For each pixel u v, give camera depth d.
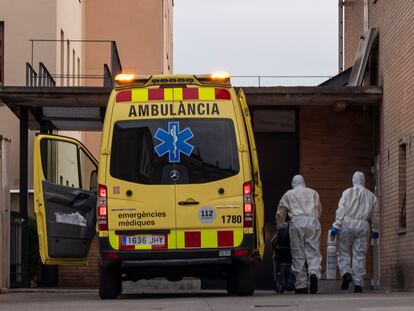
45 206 22.19
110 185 20.05
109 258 19.95
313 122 34.44
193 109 20.19
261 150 34.44
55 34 43.00
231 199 19.95
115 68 41.22
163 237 19.91
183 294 25.22
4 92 31.69
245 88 31.94
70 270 34.50
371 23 34.81
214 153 20.06
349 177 34.31
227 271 21.34
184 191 19.95
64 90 31.80
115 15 62.09
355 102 33.22
